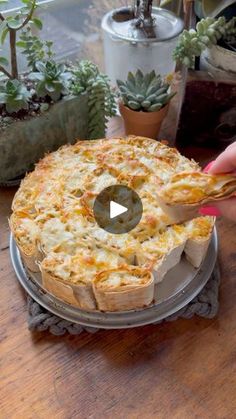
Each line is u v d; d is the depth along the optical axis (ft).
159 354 1.62
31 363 1.59
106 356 1.61
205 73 2.06
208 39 1.95
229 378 1.57
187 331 1.68
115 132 2.35
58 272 1.52
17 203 1.73
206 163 2.25
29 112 1.96
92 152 1.89
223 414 1.49
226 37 2.02
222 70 2.04
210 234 1.64
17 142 1.98
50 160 1.86
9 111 1.91
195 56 2.03
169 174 1.79
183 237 1.61
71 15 2.50
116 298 1.52
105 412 1.49
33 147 2.04
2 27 2.05
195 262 1.70
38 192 1.74
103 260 1.57
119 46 2.23
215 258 1.78
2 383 1.55
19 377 1.56
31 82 2.06
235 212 1.41
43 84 1.95
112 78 2.41
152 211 1.68
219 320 1.70
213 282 1.75
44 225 1.64
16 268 1.75
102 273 1.51
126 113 2.13
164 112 2.13
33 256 1.62
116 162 1.83
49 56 2.09
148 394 1.53
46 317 1.64
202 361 1.61
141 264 1.59
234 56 1.95
